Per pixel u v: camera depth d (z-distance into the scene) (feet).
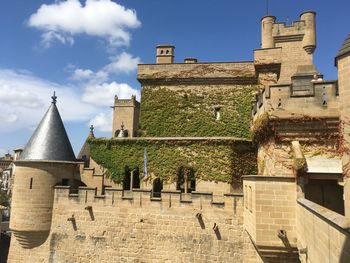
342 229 21.71
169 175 87.20
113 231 74.02
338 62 46.16
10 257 78.02
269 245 42.73
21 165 78.28
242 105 95.76
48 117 84.69
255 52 92.58
